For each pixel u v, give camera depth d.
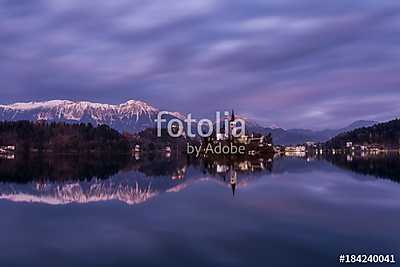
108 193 85.50
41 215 57.78
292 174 134.50
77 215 57.50
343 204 64.50
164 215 56.62
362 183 99.31
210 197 76.75
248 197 75.38
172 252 36.91
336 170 151.25
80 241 41.47
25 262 34.62
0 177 124.44
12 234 45.03
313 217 53.19
